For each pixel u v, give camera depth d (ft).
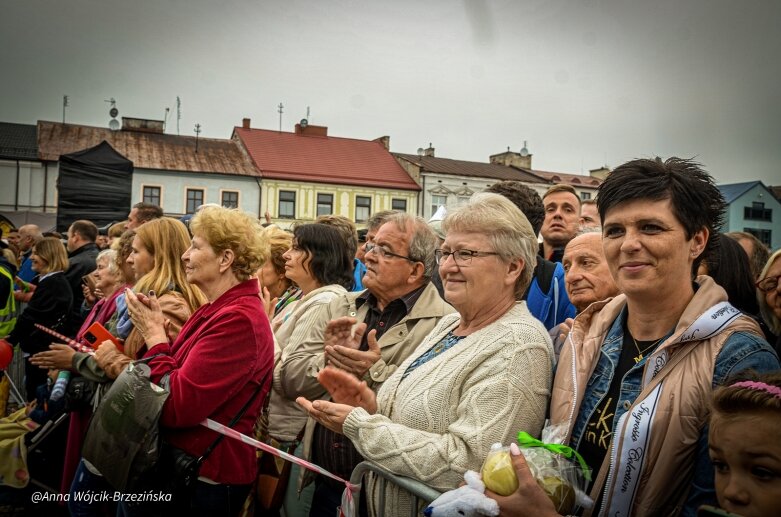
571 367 5.01
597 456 4.55
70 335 16.19
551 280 9.37
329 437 7.45
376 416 5.48
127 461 6.47
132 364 6.86
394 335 7.73
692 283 4.67
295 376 8.37
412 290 8.25
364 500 6.31
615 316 5.08
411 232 8.22
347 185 98.58
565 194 12.09
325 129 110.93
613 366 4.74
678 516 4.06
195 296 8.94
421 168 101.91
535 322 5.52
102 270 12.25
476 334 5.57
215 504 6.82
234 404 7.00
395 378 6.19
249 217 7.97
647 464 4.10
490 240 5.60
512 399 4.99
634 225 4.43
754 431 3.46
